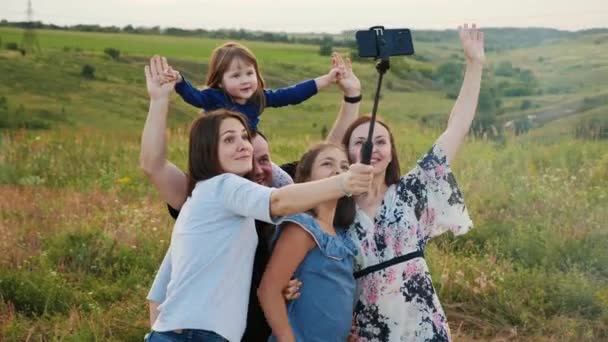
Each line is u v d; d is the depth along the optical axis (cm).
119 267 748
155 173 418
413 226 419
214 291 367
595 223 842
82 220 859
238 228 371
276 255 389
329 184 341
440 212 429
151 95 414
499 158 1171
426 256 755
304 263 391
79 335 605
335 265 393
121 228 816
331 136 494
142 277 716
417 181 427
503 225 852
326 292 391
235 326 370
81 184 1095
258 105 489
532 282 706
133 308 655
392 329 412
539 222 866
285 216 354
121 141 1503
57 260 757
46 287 678
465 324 655
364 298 415
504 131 1412
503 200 948
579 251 772
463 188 984
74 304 663
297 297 392
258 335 416
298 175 408
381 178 425
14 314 644
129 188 1060
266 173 440
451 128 438
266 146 442
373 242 414
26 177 1134
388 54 379
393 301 411
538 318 653
